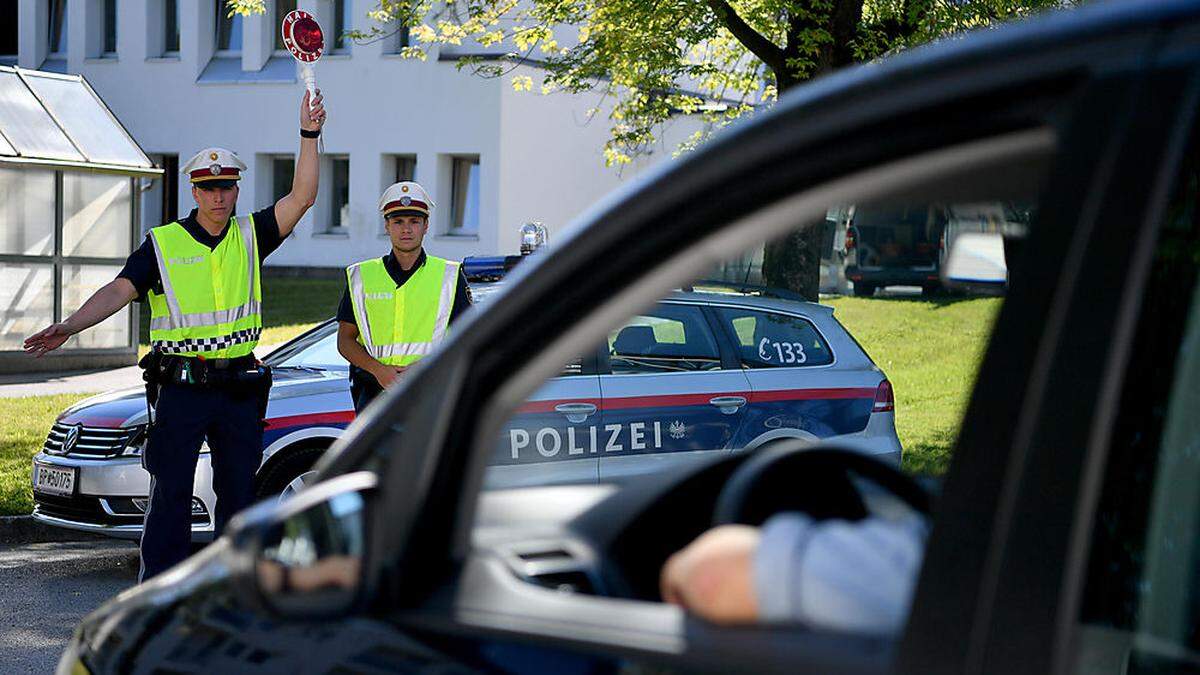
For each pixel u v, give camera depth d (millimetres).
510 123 26141
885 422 7215
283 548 1504
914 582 1164
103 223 16047
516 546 1690
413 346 6582
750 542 1319
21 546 8227
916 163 1173
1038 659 1093
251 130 28094
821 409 7125
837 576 1201
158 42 29094
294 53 6250
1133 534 1298
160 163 29172
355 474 1586
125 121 29062
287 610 1497
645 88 13625
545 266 1409
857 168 1198
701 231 1303
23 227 15461
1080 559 1086
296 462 7141
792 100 1241
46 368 15734
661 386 6871
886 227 17547
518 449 6543
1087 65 1082
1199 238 1285
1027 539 1105
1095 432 1078
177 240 5945
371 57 27172
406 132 26969
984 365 1150
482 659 1405
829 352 7242
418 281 6602
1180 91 1041
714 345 7066
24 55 29625
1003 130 1124
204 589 1767
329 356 7637
